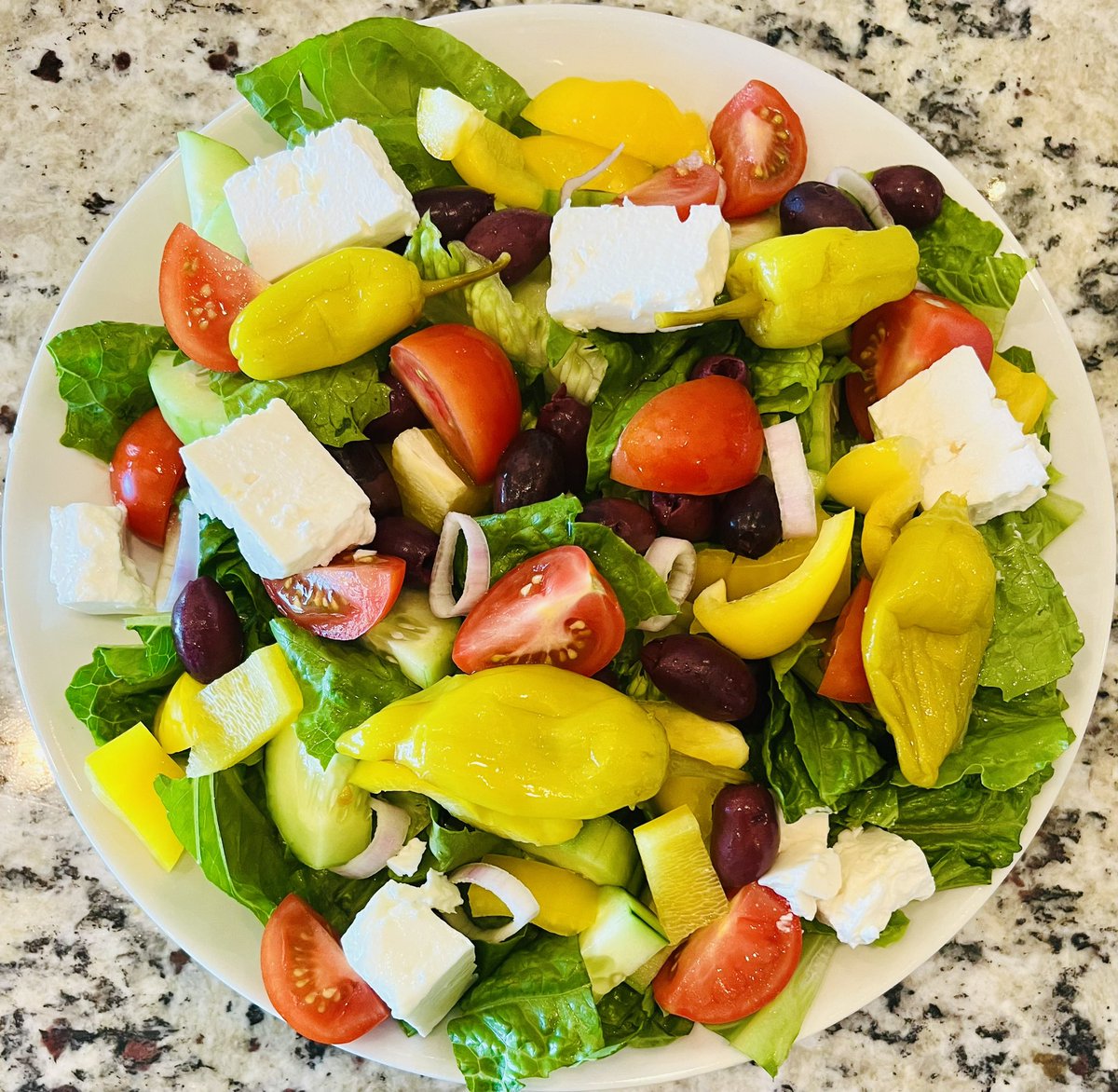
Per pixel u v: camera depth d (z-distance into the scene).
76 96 0.34
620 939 0.27
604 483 0.29
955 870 0.28
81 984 0.31
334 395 0.28
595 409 0.29
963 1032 0.31
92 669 0.28
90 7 0.34
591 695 0.26
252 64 0.34
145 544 0.30
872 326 0.31
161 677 0.28
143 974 0.31
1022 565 0.29
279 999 0.26
